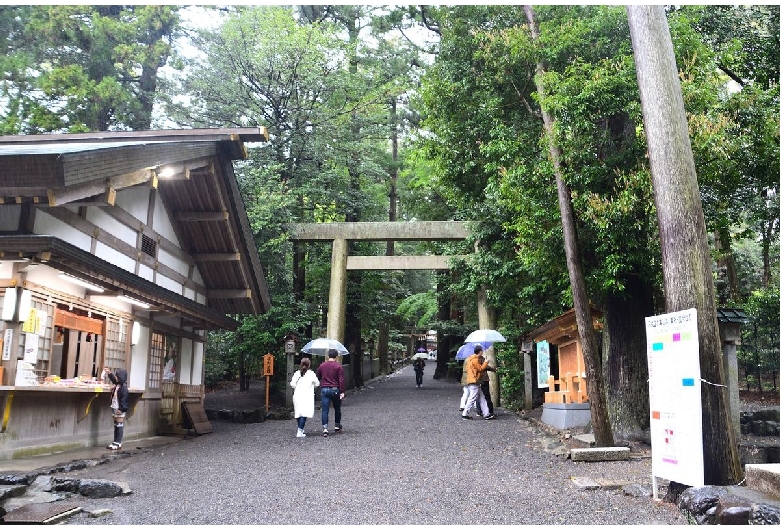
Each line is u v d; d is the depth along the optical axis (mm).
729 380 9961
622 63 8656
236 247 12641
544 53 9969
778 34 10398
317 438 10711
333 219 21594
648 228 8789
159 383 12000
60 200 6492
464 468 7617
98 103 17312
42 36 17531
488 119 11352
